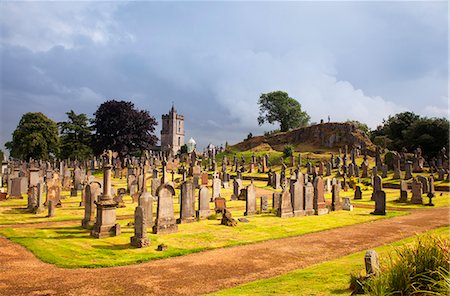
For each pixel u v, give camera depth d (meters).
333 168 69.81
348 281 9.80
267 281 11.01
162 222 18.55
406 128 91.75
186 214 21.64
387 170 58.75
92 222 19.70
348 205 29.38
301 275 11.38
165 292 10.52
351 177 53.75
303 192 26.28
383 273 8.14
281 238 18.34
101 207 17.44
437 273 7.55
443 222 23.25
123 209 27.39
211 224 21.33
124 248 15.48
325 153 88.19
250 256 14.75
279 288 9.90
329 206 28.30
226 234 18.77
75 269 12.65
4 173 44.03
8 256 14.10
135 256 14.34
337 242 17.42
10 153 101.94
